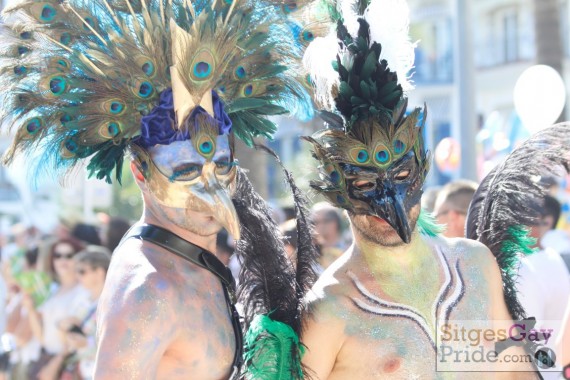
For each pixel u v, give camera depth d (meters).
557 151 4.04
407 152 3.38
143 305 2.97
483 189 4.20
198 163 3.12
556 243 5.64
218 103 3.23
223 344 3.17
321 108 3.60
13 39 3.29
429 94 21.83
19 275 7.75
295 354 3.37
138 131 3.26
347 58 3.42
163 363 3.07
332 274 3.55
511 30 22.80
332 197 3.45
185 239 3.21
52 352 7.05
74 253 7.30
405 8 3.49
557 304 4.64
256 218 3.70
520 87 6.17
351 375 3.42
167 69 3.18
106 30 3.27
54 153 3.34
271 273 3.62
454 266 3.59
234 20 3.25
